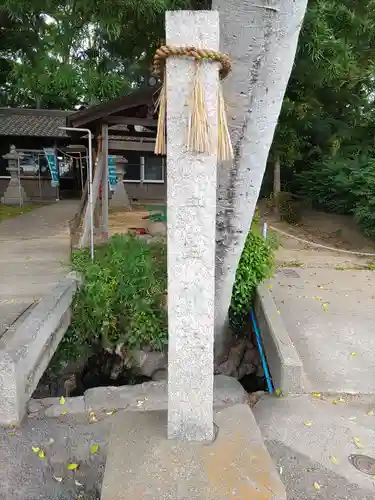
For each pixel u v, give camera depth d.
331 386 3.88
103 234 8.47
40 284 6.34
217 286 4.78
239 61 3.61
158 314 5.39
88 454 3.03
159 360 5.30
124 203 16.47
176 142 2.24
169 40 2.16
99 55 8.02
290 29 3.54
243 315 5.68
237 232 4.38
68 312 5.23
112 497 1.98
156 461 2.21
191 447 2.33
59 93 19.78
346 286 6.99
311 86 7.94
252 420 2.60
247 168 4.00
